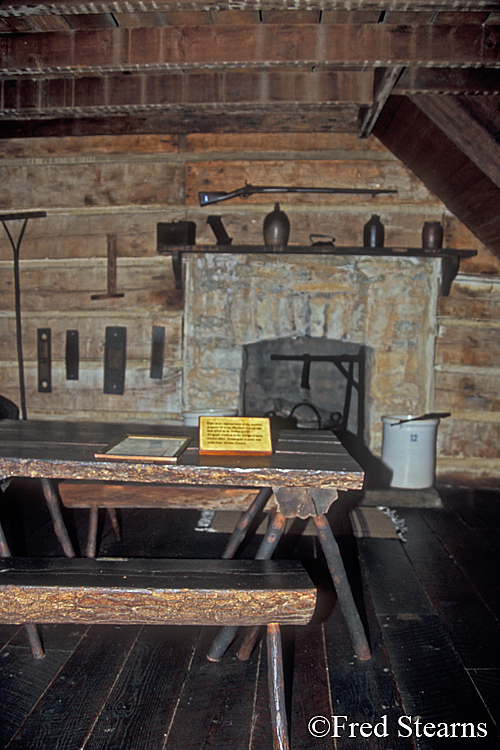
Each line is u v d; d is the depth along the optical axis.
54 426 2.34
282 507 1.75
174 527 3.19
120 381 4.20
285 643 2.00
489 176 3.04
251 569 1.61
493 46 2.52
